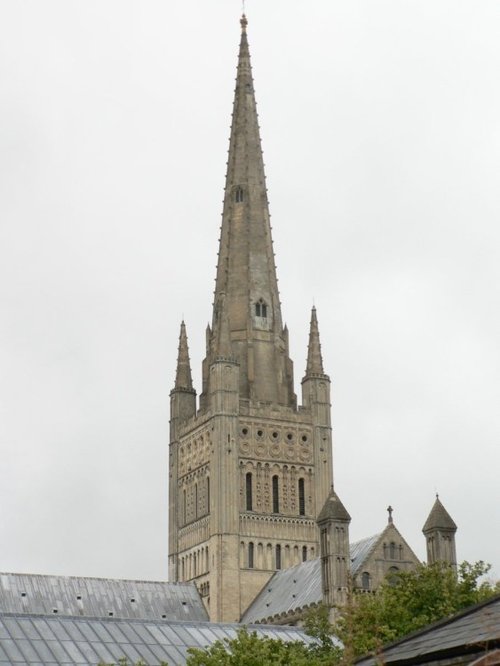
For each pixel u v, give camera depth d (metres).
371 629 75.25
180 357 182.38
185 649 88.00
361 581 136.62
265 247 182.25
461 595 87.69
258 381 174.12
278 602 151.75
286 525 166.50
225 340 171.12
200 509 169.12
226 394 168.50
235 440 167.00
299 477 169.88
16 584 149.25
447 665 36.97
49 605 148.25
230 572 161.00
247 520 164.50
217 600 159.50
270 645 71.12
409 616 83.31
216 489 164.62
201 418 171.88
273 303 179.38
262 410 170.12
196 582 166.88
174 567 173.00
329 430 173.62
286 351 178.00
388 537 141.00
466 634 37.47
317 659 68.50
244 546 163.38
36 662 79.62
